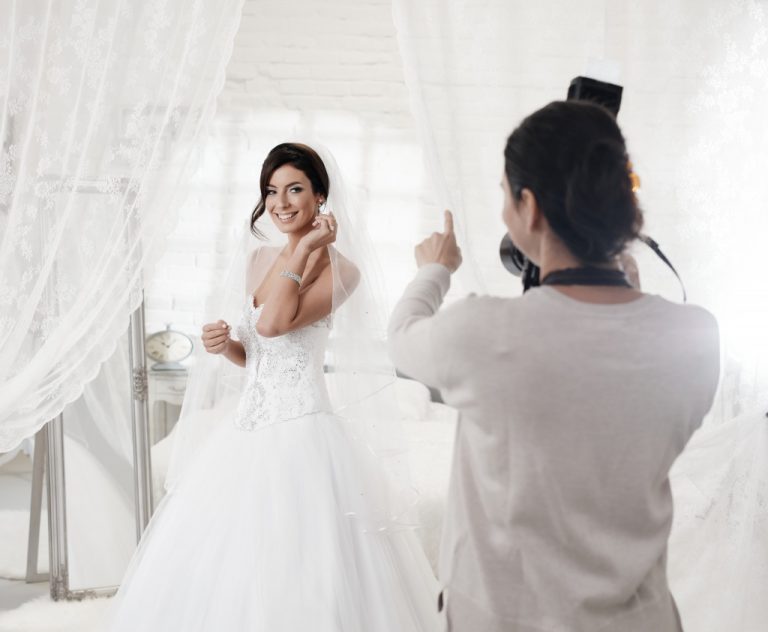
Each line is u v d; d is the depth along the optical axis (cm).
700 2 155
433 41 153
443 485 276
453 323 105
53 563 303
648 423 103
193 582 204
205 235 397
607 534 105
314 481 212
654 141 158
